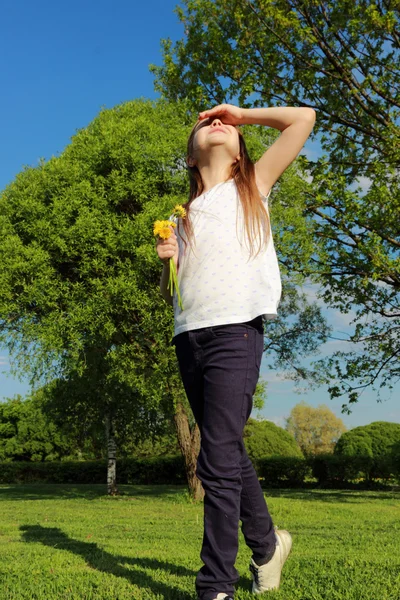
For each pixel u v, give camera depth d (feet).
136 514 29.81
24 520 24.70
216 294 6.70
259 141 39.68
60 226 38.40
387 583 7.83
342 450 69.31
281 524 24.17
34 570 9.45
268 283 6.88
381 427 69.92
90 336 40.04
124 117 43.75
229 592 6.21
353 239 40.93
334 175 39.19
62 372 44.24
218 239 7.01
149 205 37.40
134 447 76.64
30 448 86.58
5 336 41.63
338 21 35.45
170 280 7.18
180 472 71.87
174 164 39.37
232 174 7.61
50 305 38.32
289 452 75.25
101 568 9.49
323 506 35.24
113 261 39.63
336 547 14.42
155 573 8.84
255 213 7.18
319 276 43.78
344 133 41.19
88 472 76.02
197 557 11.03
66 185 40.27
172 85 45.75
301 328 50.16
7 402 90.17
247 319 6.62
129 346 38.01
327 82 38.19
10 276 38.65
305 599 7.13
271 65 38.24
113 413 53.36
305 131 7.52
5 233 40.57
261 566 7.52
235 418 6.42
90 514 29.25
